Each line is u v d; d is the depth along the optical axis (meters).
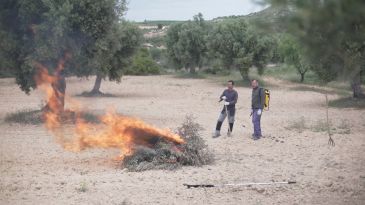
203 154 12.41
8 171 11.78
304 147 15.05
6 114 23.31
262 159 13.18
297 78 51.50
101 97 34.41
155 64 63.25
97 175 11.30
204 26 60.31
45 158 13.43
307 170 11.69
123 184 10.34
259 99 16.78
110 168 12.12
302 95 37.28
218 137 17.22
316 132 18.33
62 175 11.33
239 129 19.41
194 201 9.00
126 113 24.67
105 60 21.64
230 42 49.06
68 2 19.44
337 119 22.61
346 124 19.97
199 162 12.21
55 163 12.77
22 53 20.44
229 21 50.44
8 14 20.28
